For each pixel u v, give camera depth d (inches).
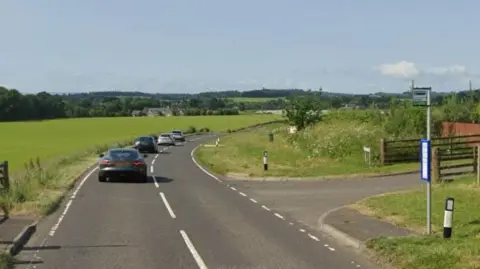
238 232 616.7
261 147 2009.1
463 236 523.8
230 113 7347.4
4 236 558.9
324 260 484.7
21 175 1037.8
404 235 557.0
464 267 417.4
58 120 5689.0
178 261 480.1
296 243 557.6
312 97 2202.3
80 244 549.0
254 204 836.6
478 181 862.5
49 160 1610.5
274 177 1194.0
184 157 1932.8
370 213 698.8
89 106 7431.1
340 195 923.4
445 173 1047.0
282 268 456.1
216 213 751.1
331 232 607.8
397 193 823.7
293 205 825.5
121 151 1164.5
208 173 1343.5
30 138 3336.6
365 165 1327.5
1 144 2824.8
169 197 910.4
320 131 1758.1
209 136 3774.6
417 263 441.4
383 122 1675.7
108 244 549.6
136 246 540.4
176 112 7396.7
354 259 487.8
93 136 3531.0
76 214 735.1
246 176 1227.2
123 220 692.1
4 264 450.0
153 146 2161.7
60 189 971.9
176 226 652.7
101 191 981.8
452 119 1756.9
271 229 635.5
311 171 1244.5
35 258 488.1
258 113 7578.7
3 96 5679.1
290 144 1897.1
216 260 484.1
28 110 5974.4
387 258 474.6
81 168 1402.6
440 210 663.8
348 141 1519.4
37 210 732.0
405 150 1381.6
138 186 1065.5
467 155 1107.9
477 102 1977.1
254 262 477.1
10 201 757.9
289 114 2199.8
